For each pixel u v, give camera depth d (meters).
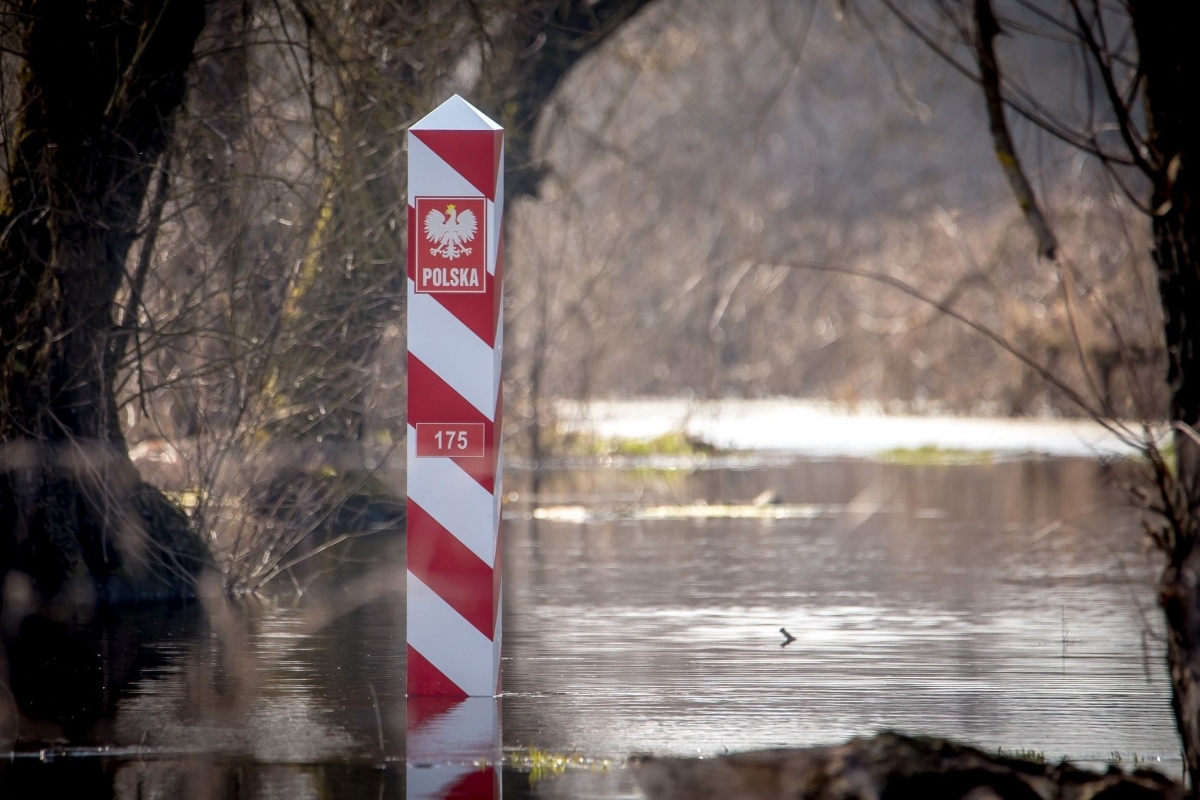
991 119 21.50
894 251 131.50
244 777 18.03
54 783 17.70
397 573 40.69
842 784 17.09
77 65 32.09
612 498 65.19
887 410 124.38
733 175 114.81
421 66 39.59
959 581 39.03
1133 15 17.25
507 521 56.22
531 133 62.00
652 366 122.56
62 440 33.25
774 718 21.77
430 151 22.30
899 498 64.94
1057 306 87.75
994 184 127.94
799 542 48.94
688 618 32.31
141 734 20.27
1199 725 16.55
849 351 128.12
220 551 36.06
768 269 125.00
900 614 33.00
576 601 35.09
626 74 79.44
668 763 18.52
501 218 22.50
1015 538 50.03
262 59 38.22
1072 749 20.00
